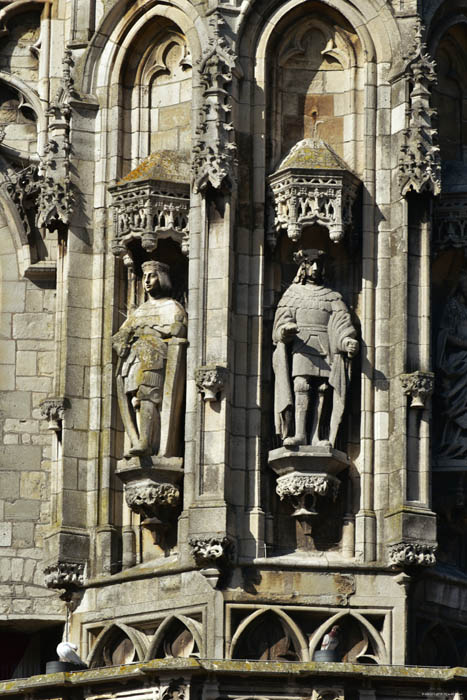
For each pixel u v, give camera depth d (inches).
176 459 2487.7
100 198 2591.0
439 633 2485.2
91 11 2637.8
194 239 2500.0
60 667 2386.8
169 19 2593.5
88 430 2541.8
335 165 2500.0
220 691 2288.4
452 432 2539.4
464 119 2625.5
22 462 2640.3
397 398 2468.0
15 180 2701.8
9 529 2625.5
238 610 2422.5
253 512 2445.9
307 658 2422.5
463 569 2541.8
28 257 2684.5
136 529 2517.2
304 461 2450.8
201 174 2485.2
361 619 2427.4
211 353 2461.9
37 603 2608.3
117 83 2608.3
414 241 2502.5
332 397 2479.1
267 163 2529.5
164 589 2461.9
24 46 2736.2
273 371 2482.8
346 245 2514.8
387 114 2539.4
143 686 2305.6
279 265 2517.2
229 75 2512.3
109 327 2556.6
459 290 2583.7
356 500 2468.0
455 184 2576.3
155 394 2497.5
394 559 2427.4
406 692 2314.2
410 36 2546.8
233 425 2461.9
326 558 2448.3
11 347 2669.8
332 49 2568.9
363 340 2488.9
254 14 2551.7
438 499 2529.5
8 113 2731.3
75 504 2524.6
